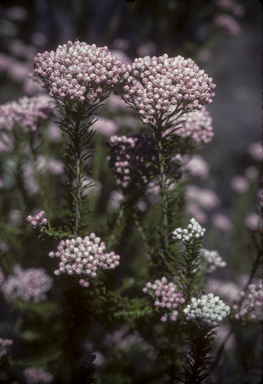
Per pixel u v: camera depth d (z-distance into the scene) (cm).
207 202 95
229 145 126
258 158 95
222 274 54
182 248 51
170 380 47
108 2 90
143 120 44
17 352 49
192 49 91
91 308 48
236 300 49
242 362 52
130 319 49
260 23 135
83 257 44
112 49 91
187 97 43
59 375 48
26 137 56
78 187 45
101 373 49
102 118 63
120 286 53
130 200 51
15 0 143
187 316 44
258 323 48
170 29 101
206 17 110
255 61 132
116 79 42
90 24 91
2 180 60
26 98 55
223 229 97
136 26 94
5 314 51
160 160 46
